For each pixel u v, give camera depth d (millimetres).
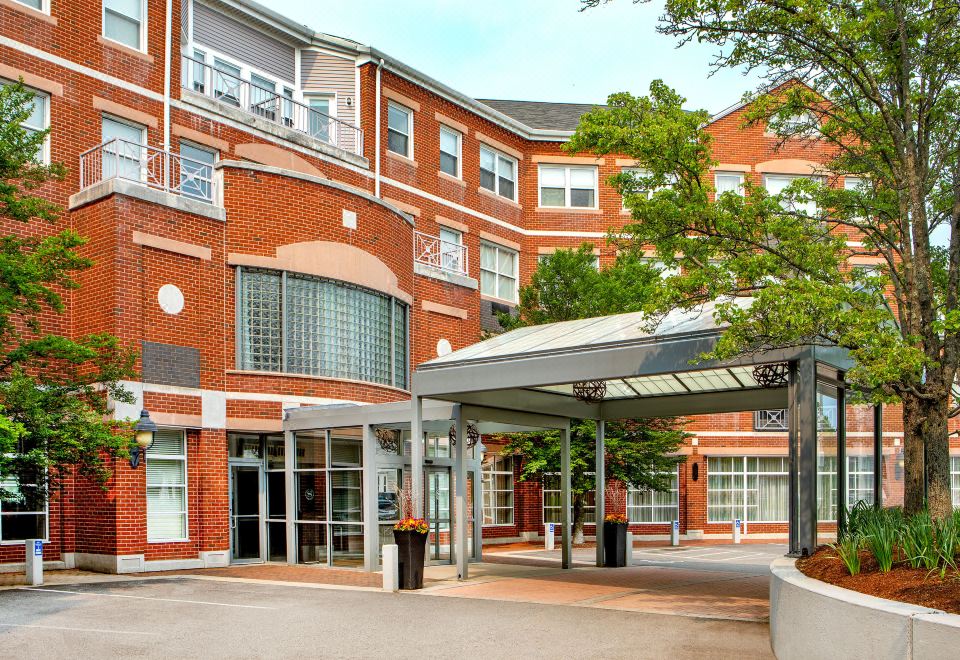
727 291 12172
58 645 10398
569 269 28234
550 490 32500
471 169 32344
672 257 13953
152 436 17062
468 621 12305
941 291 13359
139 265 18875
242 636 11070
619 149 13750
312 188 22156
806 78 13359
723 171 35312
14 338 16375
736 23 12273
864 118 13258
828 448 13617
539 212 34719
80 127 20469
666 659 9820
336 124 28094
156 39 22438
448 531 22484
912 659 7430
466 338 28859
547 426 20000
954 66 12266
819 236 14227
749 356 12984
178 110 22766
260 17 26188
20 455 15203
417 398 17188
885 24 11922
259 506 21000
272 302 21312
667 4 12297
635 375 14242
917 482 12648
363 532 19328
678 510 33594
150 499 18859
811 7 11367
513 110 37594
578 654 10102
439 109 31188
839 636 8320
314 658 9875
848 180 27625
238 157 24078
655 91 13820
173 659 9750
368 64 28203
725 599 14664
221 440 20016
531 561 22531
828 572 10094
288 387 21219
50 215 16531
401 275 25281
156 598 14328
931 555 9336
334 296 22578
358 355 23125
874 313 11086
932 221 13562
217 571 18797
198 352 19812
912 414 12719
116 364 16781
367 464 19000
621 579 17812
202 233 20219
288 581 16969
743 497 34312
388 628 11727
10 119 17438
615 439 26953
